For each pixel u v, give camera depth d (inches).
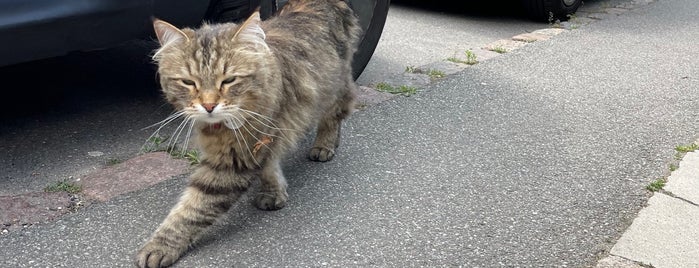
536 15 80.7
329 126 41.4
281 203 35.5
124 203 35.5
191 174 36.3
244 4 43.8
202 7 40.5
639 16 85.2
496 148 44.1
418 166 41.2
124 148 42.3
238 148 31.6
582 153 43.5
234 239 32.7
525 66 62.2
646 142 45.4
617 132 47.1
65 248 31.4
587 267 31.1
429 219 35.0
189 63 29.6
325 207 36.0
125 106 48.8
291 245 32.4
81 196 35.9
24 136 43.4
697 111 51.6
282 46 34.4
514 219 35.2
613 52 67.8
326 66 37.4
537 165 41.7
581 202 37.1
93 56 57.7
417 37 72.7
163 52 30.6
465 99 52.9
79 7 35.5
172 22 39.6
